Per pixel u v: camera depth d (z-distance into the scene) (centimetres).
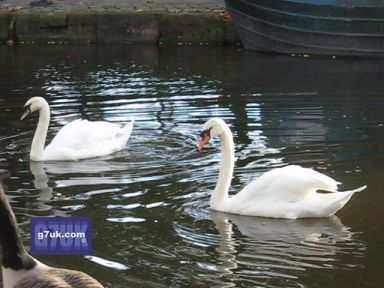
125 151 1100
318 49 1889
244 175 980
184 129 1202
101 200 898
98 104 1361
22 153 1107
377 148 1085
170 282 691
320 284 688
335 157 1048
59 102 1380
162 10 2144
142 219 839
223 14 2080
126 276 702
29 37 2141
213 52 1953
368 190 920
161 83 1531
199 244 775
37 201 895
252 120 1241
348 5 1833
